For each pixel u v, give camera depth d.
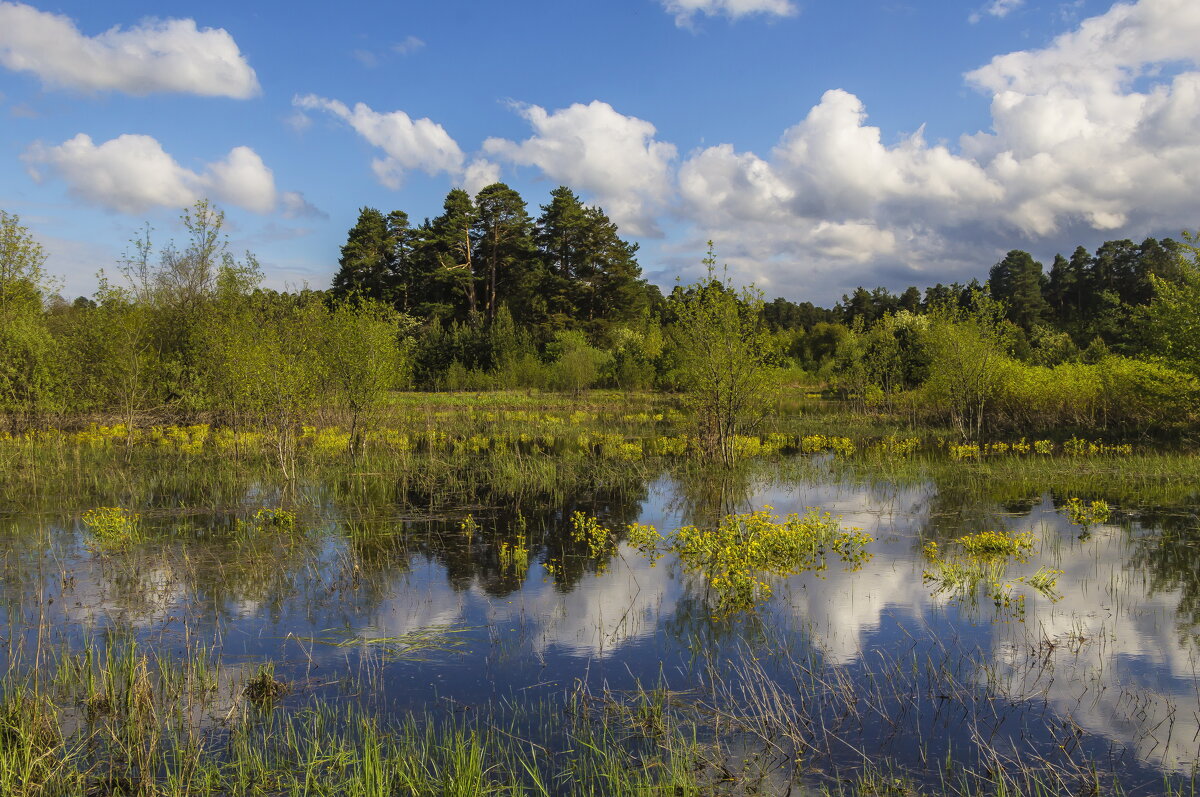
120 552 9.98
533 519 12.28
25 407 21.05
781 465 17.84
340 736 5.30
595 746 5.08
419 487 14.98
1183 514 11.96
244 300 22.06
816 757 5.00
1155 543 10.26
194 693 5.93
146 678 5.45
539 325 52.19
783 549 9.95
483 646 6.93
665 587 8.69
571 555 10.09
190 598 8.23
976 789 4.60
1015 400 24.86
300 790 4.66
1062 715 5.54
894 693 5.89
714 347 17.59
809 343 58.09
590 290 54.78
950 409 25.14
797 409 32.62
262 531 11.19
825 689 5.97
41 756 4.67
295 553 10.01
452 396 37.12
